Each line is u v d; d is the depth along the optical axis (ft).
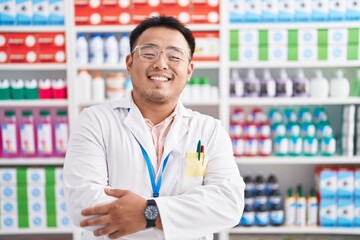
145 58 4.13
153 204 3.69
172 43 4.11
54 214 9.38
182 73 4.21
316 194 10.00
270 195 9.73
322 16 9.07
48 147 9.34
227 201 3.95
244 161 9.37
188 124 4.58
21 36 9.07
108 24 9.11
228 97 9.28
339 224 9.46
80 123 4.30
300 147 9.47
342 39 9.07
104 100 9.34
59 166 9.90
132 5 9.05
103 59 9.37
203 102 9.27
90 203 3.77
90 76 9.46
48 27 9.00
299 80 9.32
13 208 9.31
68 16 9.00
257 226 9.59
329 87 9.61
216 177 4.24
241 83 9.34
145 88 4.17
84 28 9.07
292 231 9.46
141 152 4.29
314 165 10.64
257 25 9.04
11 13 9.00
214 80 10.43
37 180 9.27
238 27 9.05
